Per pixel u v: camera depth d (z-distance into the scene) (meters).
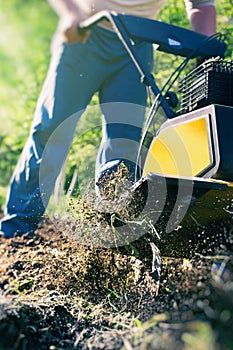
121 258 3.86
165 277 3.58
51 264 4.08
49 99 5.08
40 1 18.09
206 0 4.99
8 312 3.35
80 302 3.76
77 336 3.34
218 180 3.45
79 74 5.10
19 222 4.97
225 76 3.93
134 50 4.29
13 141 7.10
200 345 2.73
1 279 4.09
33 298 3.71
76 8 4.77
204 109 3.65
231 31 6.20
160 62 6.42
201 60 4.52
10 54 16.86
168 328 2.96
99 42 5.08
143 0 5.12
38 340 3.31
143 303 3.55
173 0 6.59
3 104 9.35
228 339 2.83
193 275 3.25
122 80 5.16
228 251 3.25
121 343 3.09
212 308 3.04
